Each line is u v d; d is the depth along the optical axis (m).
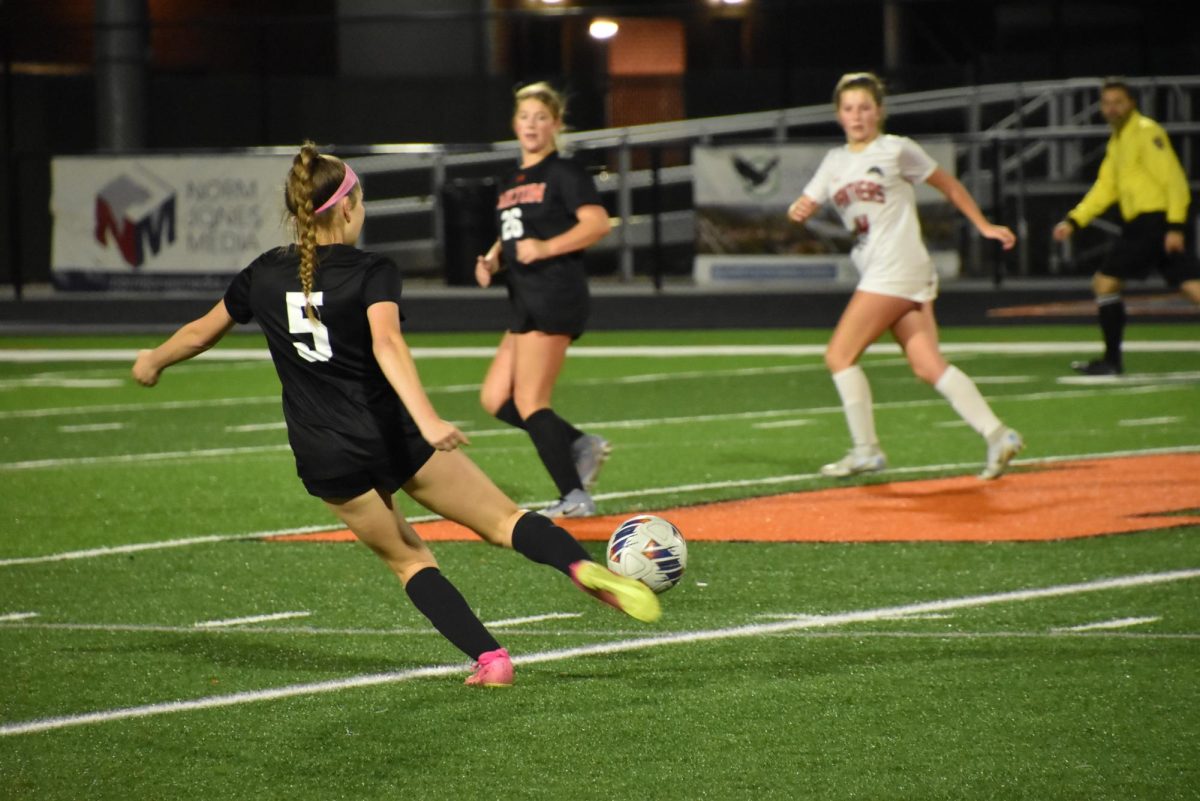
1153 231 51.66
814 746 17.72
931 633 22.48
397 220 105.25
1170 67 106.69
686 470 37.06
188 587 25.98
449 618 19.61
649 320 80.75
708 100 107.94
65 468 38.41
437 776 16.91
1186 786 16.36
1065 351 62.59
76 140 110.12
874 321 33.66
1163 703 19.09
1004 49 114.25
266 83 105.19
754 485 34.91
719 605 24.30
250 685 20.39
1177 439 40.19
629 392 52.78
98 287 88.50
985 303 85.19
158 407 50.38
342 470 18.41
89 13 116.12
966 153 100.00
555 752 17.62
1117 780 16.56
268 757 17.59
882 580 25.80
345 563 27.66
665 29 116.81
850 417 34.59
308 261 18.02
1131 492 33.06
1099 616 23.30
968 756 17.34
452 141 112.69
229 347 71.44
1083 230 97.75
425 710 19.20
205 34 120.06
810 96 107.88
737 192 87.81
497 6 114.25
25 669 21.27
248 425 46.16
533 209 30.28
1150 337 67.31
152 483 36.12
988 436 33.12
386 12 114.81
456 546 28.91
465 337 74.69
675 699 19.52
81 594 25.58
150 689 20.28
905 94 103.88
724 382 55.12
